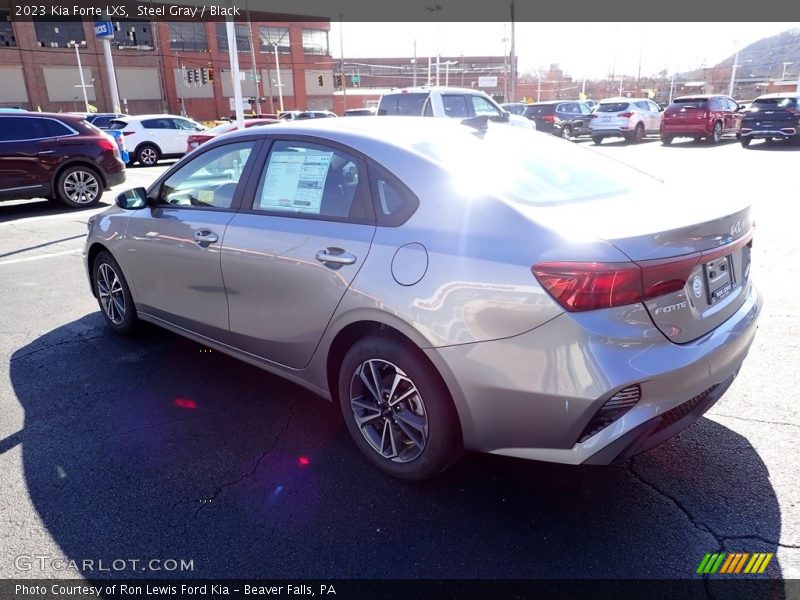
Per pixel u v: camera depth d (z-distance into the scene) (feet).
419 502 8.70
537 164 9.65
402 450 9.06
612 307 7.03
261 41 187.42
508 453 7.93
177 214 12.17
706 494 8.65
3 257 23.59
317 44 200.64
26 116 33.81
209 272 11.31
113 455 9.98
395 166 8.93
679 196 9.37
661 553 7.57
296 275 9.59
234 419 11.14
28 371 13.24
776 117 59.00
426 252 8.10
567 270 7.03
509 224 7.73
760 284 17.34
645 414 7.20
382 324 8.77
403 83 276.41
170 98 172.35
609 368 6.95
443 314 7.80
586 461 7.35
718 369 7.98
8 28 147.23
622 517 8.25
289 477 9.34
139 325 14.85
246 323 10.89
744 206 8.87
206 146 12.05
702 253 7.69
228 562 7.64
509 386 7.45
